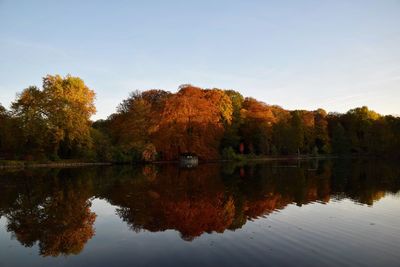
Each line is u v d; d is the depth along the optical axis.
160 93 90.62
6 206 25.23
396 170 52.16
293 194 29.42
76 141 64.81
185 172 49.88
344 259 13.80
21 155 63.09
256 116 90.62
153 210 23.36
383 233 17.38
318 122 109.19
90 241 16.66
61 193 30.62
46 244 16.28
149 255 14.52
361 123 106.94
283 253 14.49
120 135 75.88
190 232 17.92
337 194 29.30
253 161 81.31
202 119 72.00
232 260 13.73
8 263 13.90
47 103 61.25
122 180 39.62
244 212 22.47
